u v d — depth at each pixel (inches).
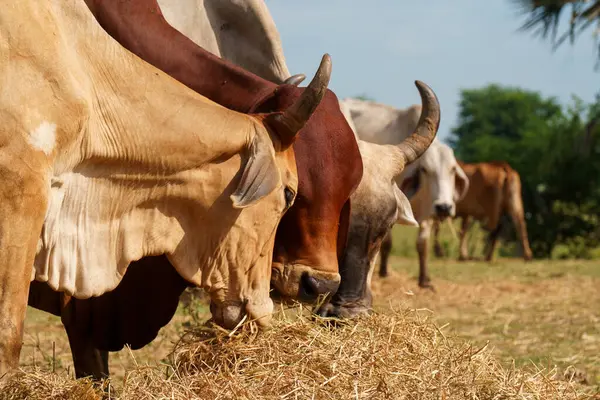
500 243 1011.3
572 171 894.4
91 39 168.1
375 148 261.7
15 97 154.9
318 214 209.3
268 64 259.0
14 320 154.6
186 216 177.3
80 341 210.8
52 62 159.0
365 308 239.3
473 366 186.5
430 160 485.7
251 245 182.1
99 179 169.0
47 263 165.3
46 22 161.2
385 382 168.1
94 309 209.6
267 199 181.0
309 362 175.8
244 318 184.1
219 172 174.9
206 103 175.0
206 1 257.9
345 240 228.2
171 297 213.6
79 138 163.5
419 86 270.8
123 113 168.1
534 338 321.1
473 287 505.7
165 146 169.9
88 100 162.7
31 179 154.9
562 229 893.2
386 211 247.9
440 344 199.9
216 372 173.0
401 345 191.6
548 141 935.0
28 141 155.0
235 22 259.4
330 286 208.2
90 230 169.5
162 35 208.7
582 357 281.1
